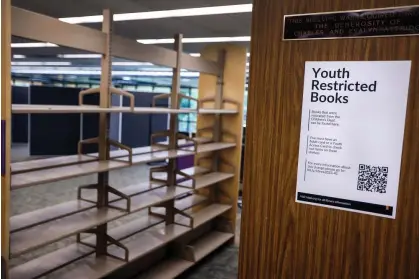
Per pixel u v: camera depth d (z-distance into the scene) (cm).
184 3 436
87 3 448
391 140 128
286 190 150
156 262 353
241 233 164
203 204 433
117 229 324
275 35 148
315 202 144
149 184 351
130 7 460
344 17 133
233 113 420
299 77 144
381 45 128
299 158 146
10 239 204
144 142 983
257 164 157
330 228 142
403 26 123
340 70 135
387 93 128
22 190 619
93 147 866
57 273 250
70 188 650
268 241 157
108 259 276
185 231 345
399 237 130
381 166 130
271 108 151
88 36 240
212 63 402
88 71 1344
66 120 886
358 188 135
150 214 367
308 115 143
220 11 467
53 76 1662
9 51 172
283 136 149
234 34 612
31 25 200
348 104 135
